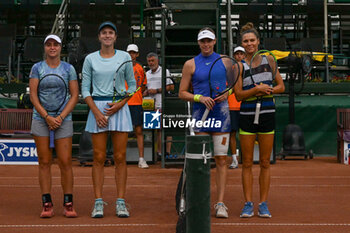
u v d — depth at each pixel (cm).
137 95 1097
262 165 600
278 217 592
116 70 610
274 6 1736
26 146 1170
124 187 611
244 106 598
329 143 1393
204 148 383
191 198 384
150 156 1202
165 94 1119
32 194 761
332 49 1705
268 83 591
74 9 1677
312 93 1472
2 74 1647
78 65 1253
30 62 1644
